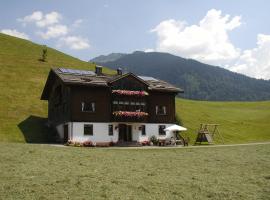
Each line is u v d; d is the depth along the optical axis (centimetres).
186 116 8512
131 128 6138
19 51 10500
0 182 1912
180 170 2550
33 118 6788
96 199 1678
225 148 4631
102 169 2430
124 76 6047
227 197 1836
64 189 1825
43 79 8738
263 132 8350
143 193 1823
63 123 5947
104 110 5900
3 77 8231
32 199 1634
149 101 6350
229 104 13125
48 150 3350
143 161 2947
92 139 5731
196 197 1806
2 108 6800
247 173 2509
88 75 6319
